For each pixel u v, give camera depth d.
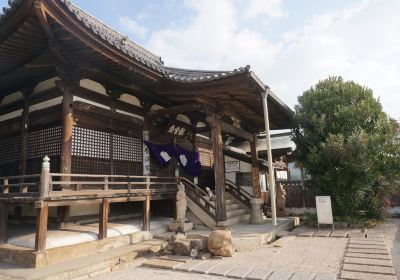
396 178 11.41
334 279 5.10
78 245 6.72
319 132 11.53
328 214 10.26
